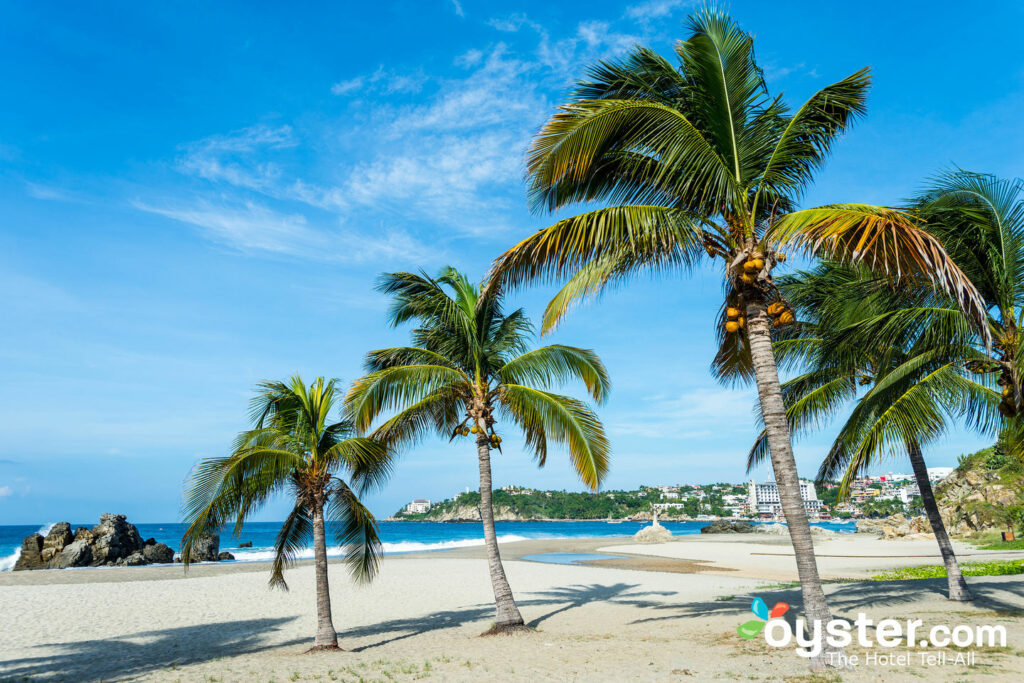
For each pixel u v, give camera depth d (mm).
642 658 8617
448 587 21953
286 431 12555
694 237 8117
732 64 8188
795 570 26156
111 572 29875
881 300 10750
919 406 9648
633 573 25375
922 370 10266
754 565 28812
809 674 6910
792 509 7434
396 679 8445
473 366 13453
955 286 6141
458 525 192500
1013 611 10656
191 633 14336
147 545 42281
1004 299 9648
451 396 13250
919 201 10469
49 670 10680
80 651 12344
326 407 12828
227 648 12539
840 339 10609
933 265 6145
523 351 13578
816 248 6449
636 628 11812
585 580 22984
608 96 8828
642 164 8914
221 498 11016
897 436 9609
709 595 17078
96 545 39125
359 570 13047
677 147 7883
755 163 8562
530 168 7832
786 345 12523
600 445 12930
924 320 9734
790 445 7594
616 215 7891
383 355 13047
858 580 19078
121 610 17719
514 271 8750
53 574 28734
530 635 11836
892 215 6449
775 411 7629
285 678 9000
